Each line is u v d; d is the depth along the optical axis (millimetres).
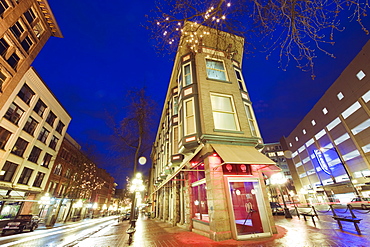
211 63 11227
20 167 20516
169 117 16688
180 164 12023
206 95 9484
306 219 11359
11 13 17078
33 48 20484
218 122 9070
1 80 17391
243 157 7160
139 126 10367
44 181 25547
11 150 19219
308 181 43000
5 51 17312
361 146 28391
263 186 7867
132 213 7852
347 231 6633
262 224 7074
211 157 7730
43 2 20188
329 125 34938
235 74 11195
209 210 7215
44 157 25828
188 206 9898
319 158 37969
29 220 15227
